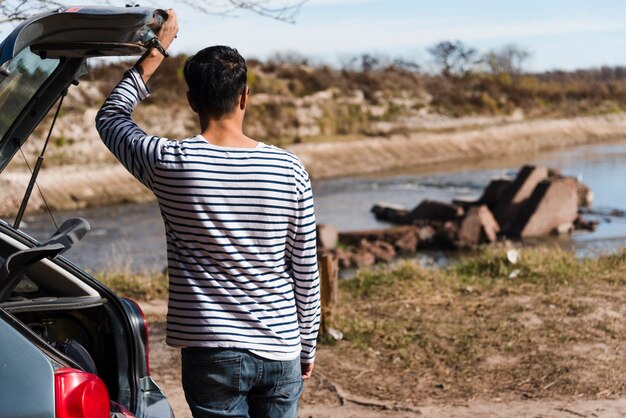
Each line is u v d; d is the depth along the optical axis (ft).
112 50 9.78
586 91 231.91
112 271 32.81
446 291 27.61
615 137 184.03
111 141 9.26
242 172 8.80
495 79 216.74
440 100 177.99
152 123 121.39
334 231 61.93
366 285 28.66
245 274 8.81
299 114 146.82
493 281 29.04
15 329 8.07
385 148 139.33
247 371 8.82
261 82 156.76
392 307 25.82
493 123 172.24
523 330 23.21
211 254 8.76
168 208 8.86
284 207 8.91
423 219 71.82
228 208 8.75
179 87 126.93
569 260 31.71
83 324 11.53
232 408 8.95
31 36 8.65
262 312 8.86
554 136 172.55
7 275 8.39
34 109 10.33
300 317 9.35
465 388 19.26
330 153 130.52
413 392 19.06
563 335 22.75
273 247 8.92
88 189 91.56
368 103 164.04
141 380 11.22
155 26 9.55
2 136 10.32
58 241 8.98
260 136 137.08
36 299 10.89
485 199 74.84
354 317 24.54
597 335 22.79
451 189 100.94
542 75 285.02
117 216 82.69
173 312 8.90
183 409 17.83
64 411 7.84
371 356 21.53
